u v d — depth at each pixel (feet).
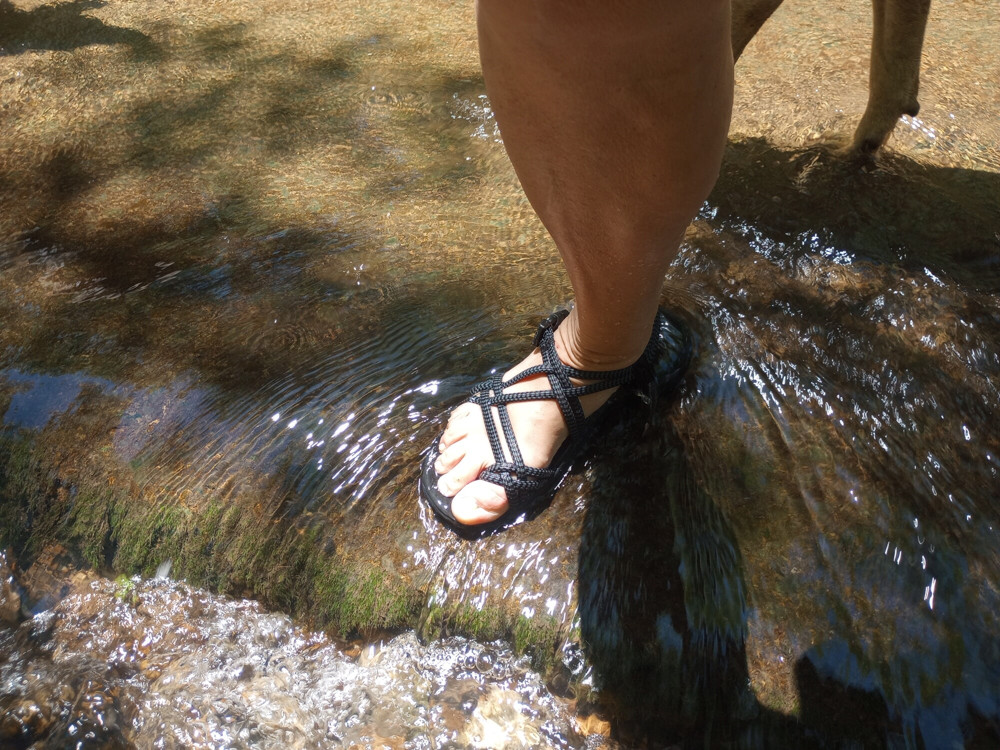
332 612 5.32
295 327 6.68
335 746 4.77
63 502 5.94
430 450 5.62
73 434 6.09
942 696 4.49
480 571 5.16
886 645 4.67
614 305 4.52
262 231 7.80
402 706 4.93
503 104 3.57
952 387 5.95
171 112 9.70
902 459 5.50
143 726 4.91
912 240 7.22
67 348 6.65
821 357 6.15
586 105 3.29
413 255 7.39
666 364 5.78
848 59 10.18
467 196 8.19
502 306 6.68
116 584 5.71
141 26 11.73
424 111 9.55
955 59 10.16
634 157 3.44
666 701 4.75
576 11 2.94
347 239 7.64
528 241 7.51
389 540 5.34
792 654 4.71
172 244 7.70
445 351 6.26
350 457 5.69
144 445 5.98
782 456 5.52
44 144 9.21
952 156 8.38
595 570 5.07
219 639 5.38
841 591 4.89
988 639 4.66
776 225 7.39
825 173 8.05
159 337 6.69
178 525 5.68
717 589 4.95
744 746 4.58
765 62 10.19
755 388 5.91
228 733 4.86
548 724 4.80
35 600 5.68
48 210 8.21
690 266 6.99
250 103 9.81
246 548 5.55
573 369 5.21
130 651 5.34
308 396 6.07
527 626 5.00
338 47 11.00
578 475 5.48
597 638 4.90
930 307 6.54
